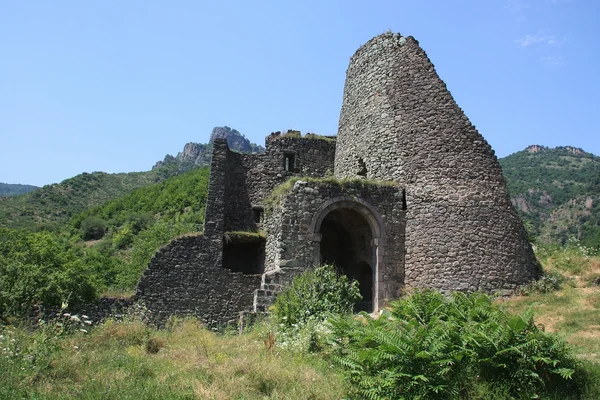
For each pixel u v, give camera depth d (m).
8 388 9.06
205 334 17.17
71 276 21.53
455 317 12.40
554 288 19.91
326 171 27.78
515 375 10.17
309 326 14.32
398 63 23.72
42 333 12.15
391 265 21.36
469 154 21.80
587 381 10.33
